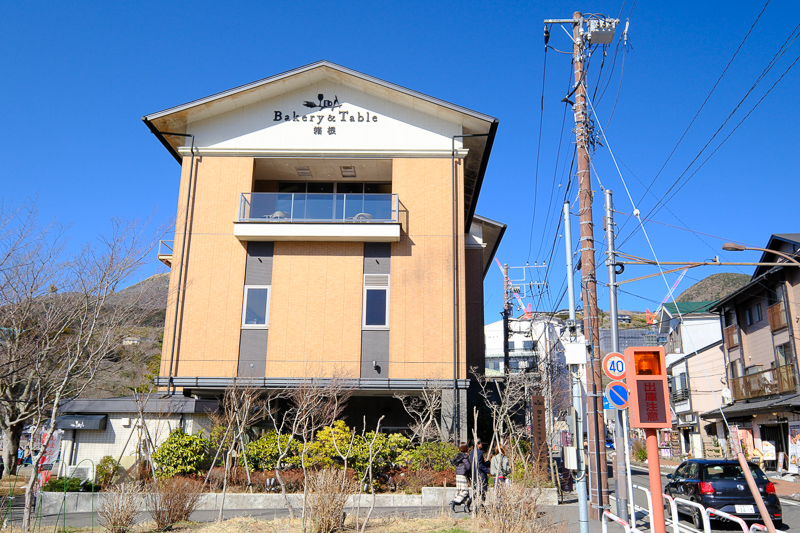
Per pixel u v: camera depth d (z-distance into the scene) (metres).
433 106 21.06
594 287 13.88
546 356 31.16
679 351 44.66
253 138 21.22
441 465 16.73
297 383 18.75
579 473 10.72
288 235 19.92
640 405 7.55
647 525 12.49
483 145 22.06
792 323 27.17
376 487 15.82
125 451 17.31
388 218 20.25
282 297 19.95
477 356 26.09
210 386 19.16
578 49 15.04
